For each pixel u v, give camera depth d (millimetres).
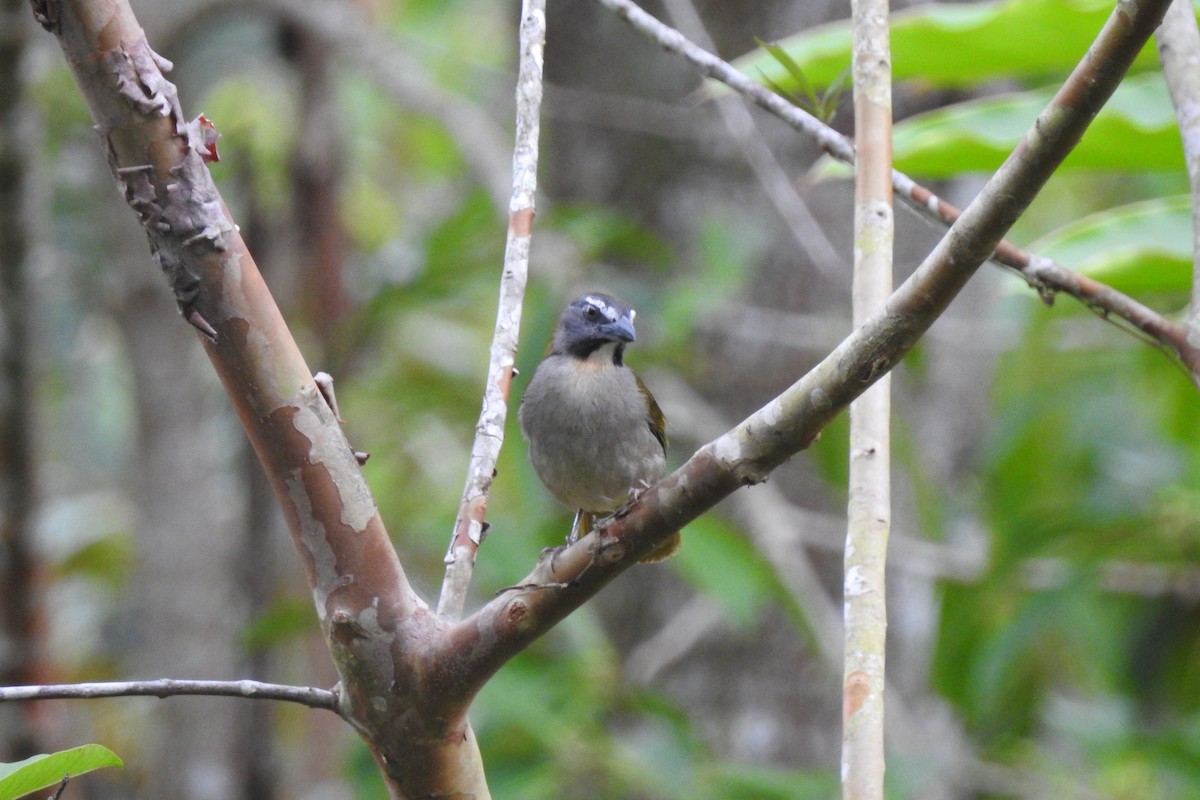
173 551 14812
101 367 19531
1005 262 6727
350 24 14547
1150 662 12398
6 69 10859
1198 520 11266
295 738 17281
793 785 10484
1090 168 8117
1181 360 6492
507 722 10625
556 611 5094
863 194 5867
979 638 11812
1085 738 12227
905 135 7895
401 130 21047
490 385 6008
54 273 16406
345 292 15695
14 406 11711
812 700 12594
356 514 5164
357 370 14500
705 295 11836
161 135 4922
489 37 21078
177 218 4957
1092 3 7172
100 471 19969
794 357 12703
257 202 15992
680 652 11664
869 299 5711
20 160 11156
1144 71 8727
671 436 12312
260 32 17406
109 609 17797
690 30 10047
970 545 13586
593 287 12352
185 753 14664
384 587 5164
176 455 14844
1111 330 12633
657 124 12984
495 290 13523
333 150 15758
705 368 12820
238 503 16484
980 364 14328
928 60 7855
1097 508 11648
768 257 12836
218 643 15023
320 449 5141
